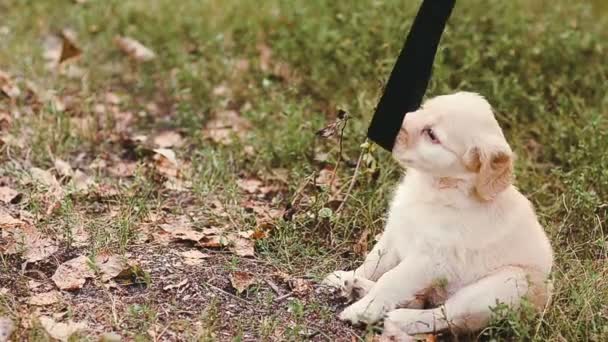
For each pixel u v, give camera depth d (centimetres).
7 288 223
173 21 314
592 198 245
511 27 299
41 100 284
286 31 301
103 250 231
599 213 251
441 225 218
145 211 244
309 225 243
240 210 247
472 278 219
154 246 235
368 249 239
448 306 217
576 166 262
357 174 245
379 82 269
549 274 221
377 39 292
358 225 244
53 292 223
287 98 287
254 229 242
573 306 224
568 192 252
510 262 219
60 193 248
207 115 285
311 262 235
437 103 219
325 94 288
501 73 287
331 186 248
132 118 283
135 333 215
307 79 292
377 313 219
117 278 226
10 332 212
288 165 264
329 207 247
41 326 212
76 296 223
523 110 281
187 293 224
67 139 270
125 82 298
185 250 235
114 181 257
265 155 264
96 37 311
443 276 219
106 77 297
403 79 216
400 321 217
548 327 220
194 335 215
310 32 297
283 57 296
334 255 237
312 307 222
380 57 289
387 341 216
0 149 261
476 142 216
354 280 224
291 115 270
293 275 231
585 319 222
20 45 304
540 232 223
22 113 277
